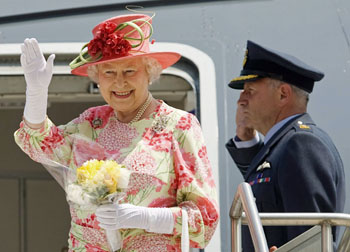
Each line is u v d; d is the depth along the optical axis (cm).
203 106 1355
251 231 883
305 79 1183
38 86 890
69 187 884
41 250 2284
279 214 978
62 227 2280
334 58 1380
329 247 972
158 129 929
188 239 879
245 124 1240
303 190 1048
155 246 901
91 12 1462
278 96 1183
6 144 2292
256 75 1188
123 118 949
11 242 2300
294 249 1017
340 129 1330
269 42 1398
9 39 1455
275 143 1118
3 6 1495
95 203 866
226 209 1301
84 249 919
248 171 1145
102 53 926
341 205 1113
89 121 964
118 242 898
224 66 1382
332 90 1353
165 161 912
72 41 1433
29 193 2294
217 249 1277
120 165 879
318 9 1423
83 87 1430
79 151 927
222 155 1330
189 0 1448
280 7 1429
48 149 938
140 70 934
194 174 910
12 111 2284
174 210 886
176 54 957
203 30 1414
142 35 927
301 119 1143
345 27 1404
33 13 1478
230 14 1427
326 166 1066
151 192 905
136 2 1449
